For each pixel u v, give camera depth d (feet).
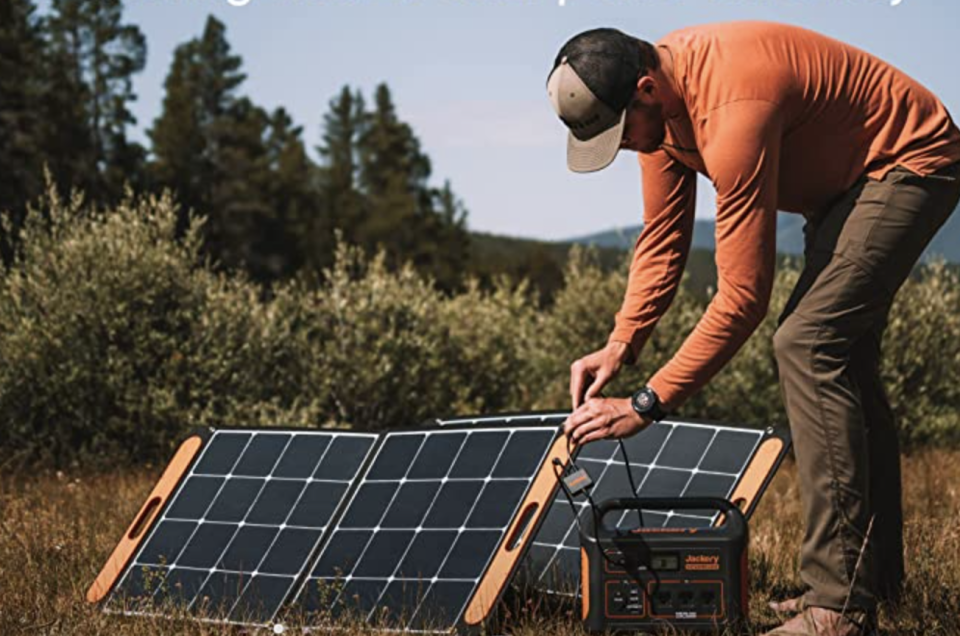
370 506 14.94
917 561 16.57
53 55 161.48
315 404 44.19
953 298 51.62
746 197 11.98
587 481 13.15
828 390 12.42
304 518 15.21
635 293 14.39
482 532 13.73
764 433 15.26
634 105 12.23
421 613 13.24
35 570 17.42
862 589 12.48
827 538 12.48
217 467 16.55
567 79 12.22
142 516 16.29
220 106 203.31
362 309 47.11
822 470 12.44
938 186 12.59
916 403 49.85
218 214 194.70
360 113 242.17
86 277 43.24
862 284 12.41
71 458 41.09
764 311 12.32
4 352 41.73
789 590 16.35
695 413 51.34
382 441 15.78
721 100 12.00
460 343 50.78
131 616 14.49
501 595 13.07
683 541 12.57
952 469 32.27
